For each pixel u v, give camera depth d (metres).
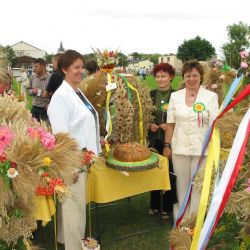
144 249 3.61
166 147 3.86
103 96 3.51
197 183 2.59
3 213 1.71
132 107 3.52
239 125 1.98
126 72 3.84
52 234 3.88
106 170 3.33
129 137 3.56
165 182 3.69
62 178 1.83
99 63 3.60
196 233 2.05
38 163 1.73
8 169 1.66
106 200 3.36
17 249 1.92
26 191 1.70
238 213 1.99
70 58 2.98
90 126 3.07
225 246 2.29
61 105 2.91
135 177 3.50
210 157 2.17
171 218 4.27
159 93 4.18
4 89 2.51
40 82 6.68
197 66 3.57
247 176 2.08
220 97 4.98
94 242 3.11
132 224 4.12
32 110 6.76
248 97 2.22
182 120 3.62
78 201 3.04
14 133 1.79
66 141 1.92
